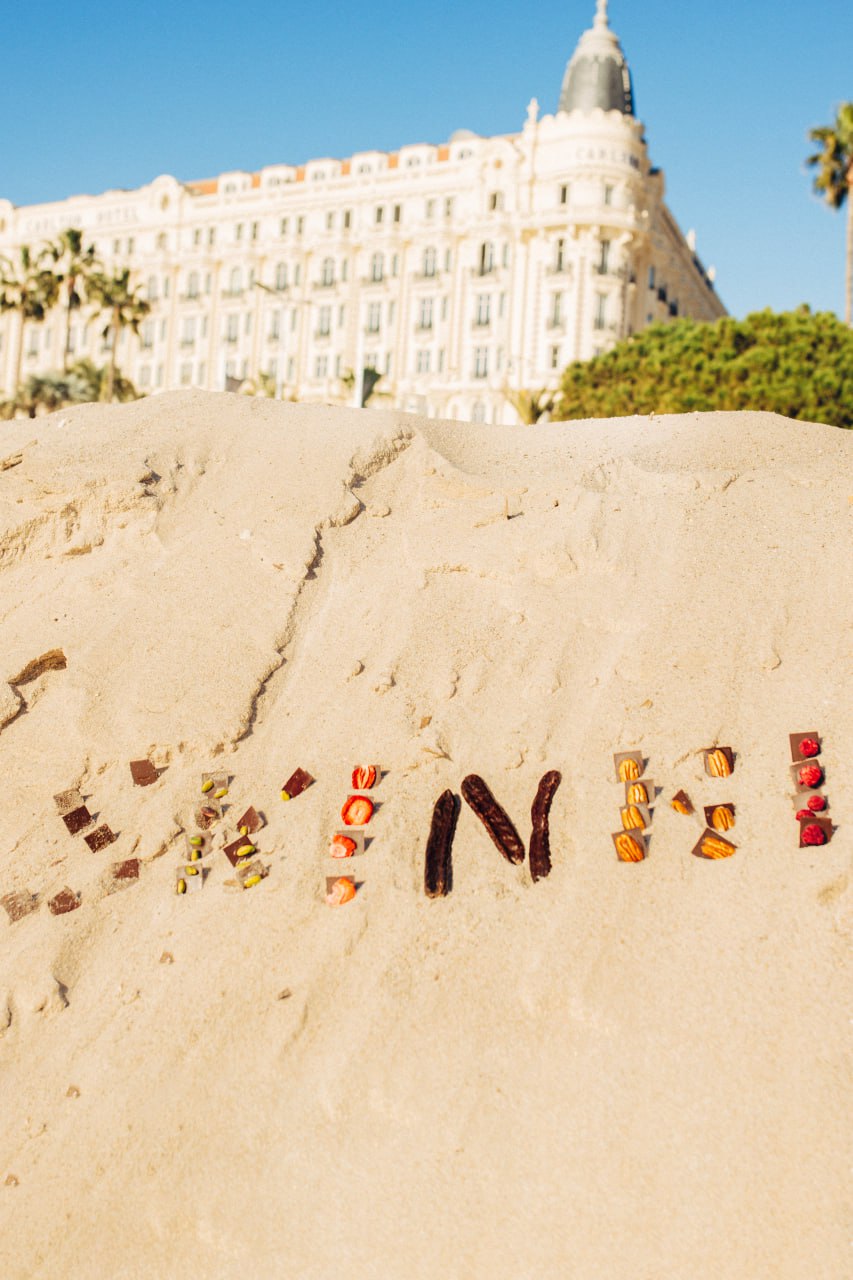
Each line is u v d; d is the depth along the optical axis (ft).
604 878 4.79
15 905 5.08
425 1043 4.43
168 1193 4.27
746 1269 3.90
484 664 5.64
